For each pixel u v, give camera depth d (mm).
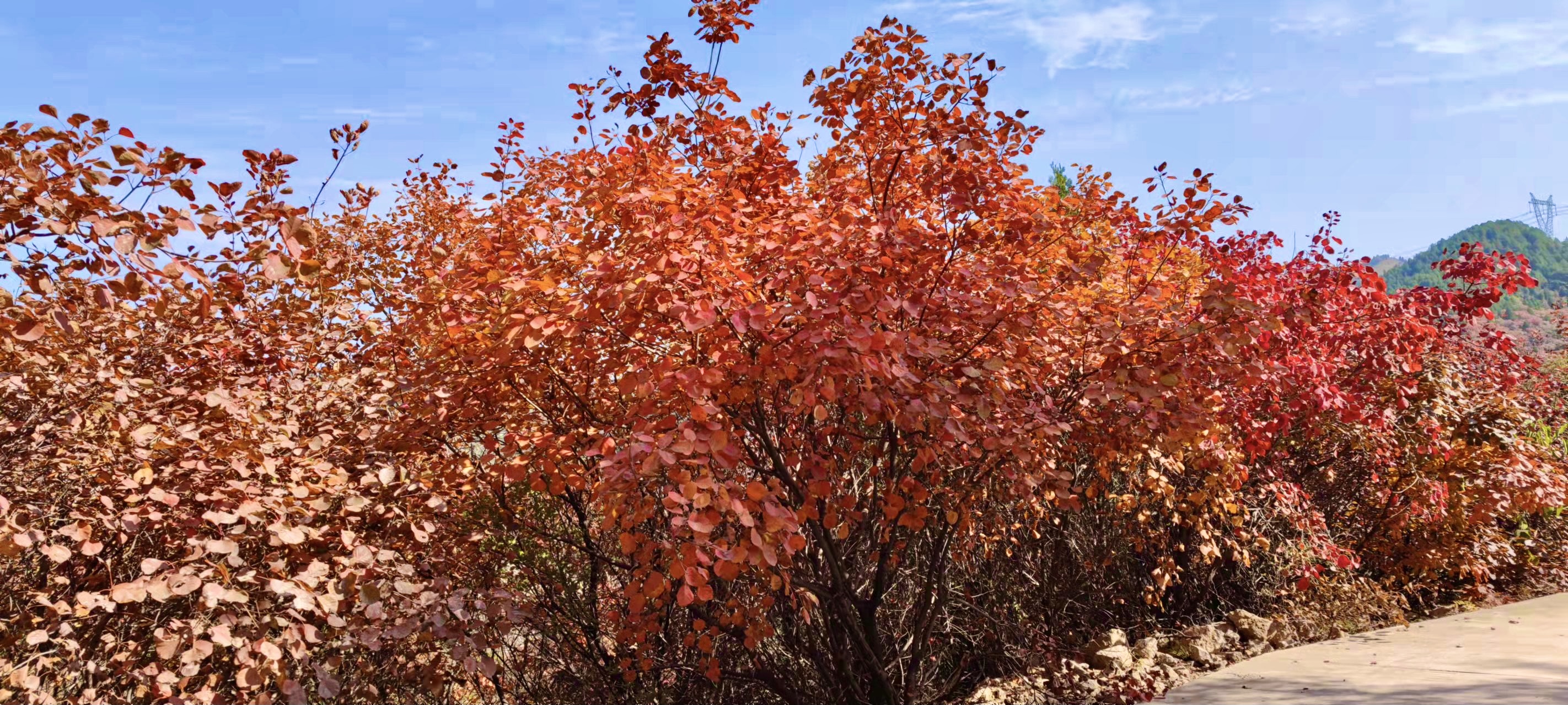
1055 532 6801
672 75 5273
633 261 3859
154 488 3660
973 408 4293
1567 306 18344
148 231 3143
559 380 4680
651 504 3818
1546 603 7355
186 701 3467
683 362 4098
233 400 4148
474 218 5414
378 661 4730
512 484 5426
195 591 3871
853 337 3588
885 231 4102
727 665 5395
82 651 3859
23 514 3473
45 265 3389
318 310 5246
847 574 5430
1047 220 4762
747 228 4246
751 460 4414
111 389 3914
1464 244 8539
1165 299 5164
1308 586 6973
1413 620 7434
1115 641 6102
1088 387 4684
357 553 3961
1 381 3461
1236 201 4793
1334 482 8305
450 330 4453
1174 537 7172
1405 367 7160
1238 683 5270
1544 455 8469
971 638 6352
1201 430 4910
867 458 5039
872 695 5219
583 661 5746
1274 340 6215
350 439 4801
